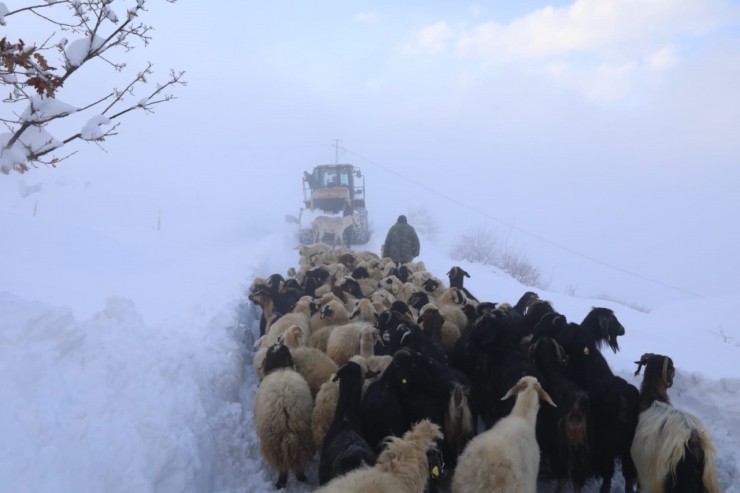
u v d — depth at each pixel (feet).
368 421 18.95
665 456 16.80
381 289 35.01
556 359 21.63
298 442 19.35
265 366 21.97
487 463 15.29
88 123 15.65
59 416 15.03
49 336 17.67
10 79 13.80
